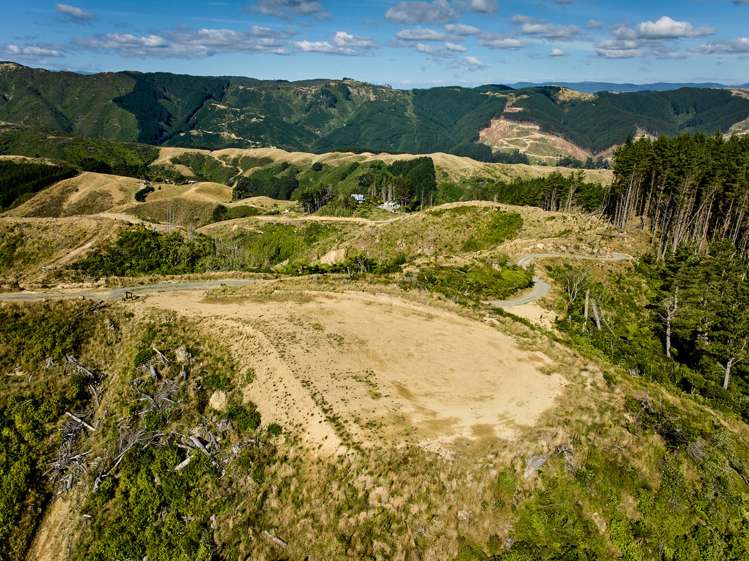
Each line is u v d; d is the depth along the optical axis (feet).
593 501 107.04
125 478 134.62
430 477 111.86
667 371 206.49
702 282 283.18
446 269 290.56
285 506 118.21
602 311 262.47
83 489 136.56
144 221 479.41
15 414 156.46
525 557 95.86
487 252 340.80
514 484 108.88
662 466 116.57
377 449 120.47
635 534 103.14
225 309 212.43
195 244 427.74
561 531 101.19
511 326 198.18
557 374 159.22
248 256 454.40
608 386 153.48
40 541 130.93
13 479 139.54
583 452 116.88
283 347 171.22
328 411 136.67
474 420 131.85
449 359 168.14
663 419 133.90
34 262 371.56
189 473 133.49
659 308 268.62
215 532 118.83
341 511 111.04
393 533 104.06
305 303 219.61
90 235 399.44
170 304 218.79
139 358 175.32
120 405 160.04
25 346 184.75
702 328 239.30
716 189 333.01
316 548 106.52
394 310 211.61
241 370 165.89
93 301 215.51
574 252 338.75
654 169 376.07
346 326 192.44
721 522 107.04
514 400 142.31
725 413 172.04
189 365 172.96
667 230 368.07
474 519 103.96
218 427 145.07
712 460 121.29
